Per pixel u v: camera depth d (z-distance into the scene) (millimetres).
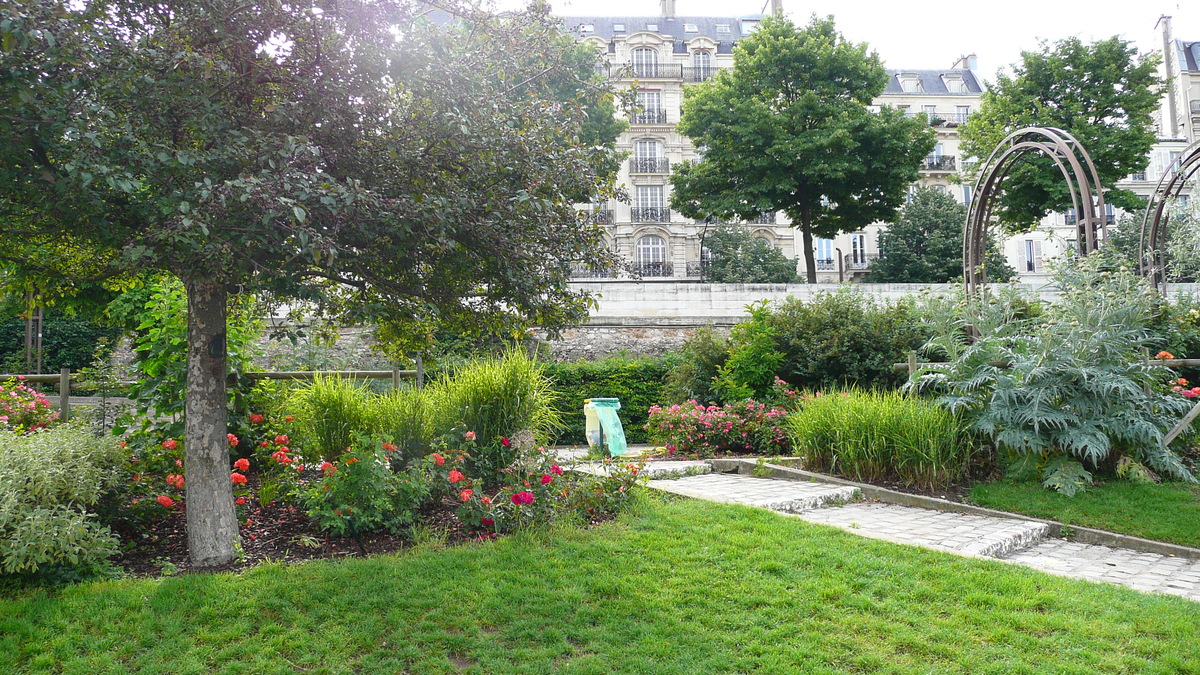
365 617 4023
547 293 5328
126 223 4258
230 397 6953
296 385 7582
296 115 4332
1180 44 48781
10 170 3805
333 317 5746
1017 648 3879
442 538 5328
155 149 3949
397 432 7020
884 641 3936
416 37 4691
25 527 4258
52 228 4305
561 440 13508
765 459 9039
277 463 6461
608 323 17469
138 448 6039
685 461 9445
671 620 4094
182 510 5934
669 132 41969
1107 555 6039
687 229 40656
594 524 5887
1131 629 4105
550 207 4859
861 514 6945
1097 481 7641
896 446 7879
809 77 27078
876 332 12180
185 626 3883
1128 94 24609
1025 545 6281
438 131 4648
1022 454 7820
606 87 5617
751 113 25875
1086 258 8625
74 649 3637
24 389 7230
